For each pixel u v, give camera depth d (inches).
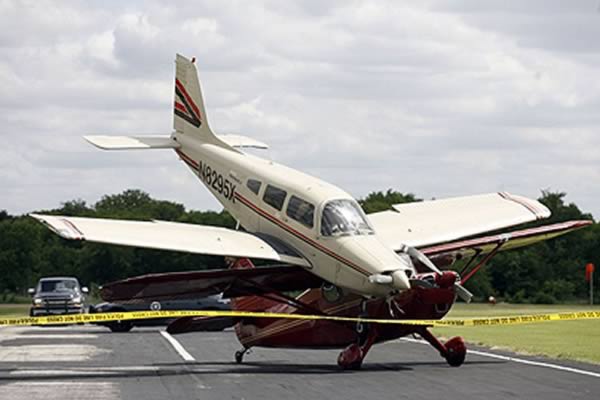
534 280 4992.6
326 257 1198.9
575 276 5068.9
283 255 1246.9
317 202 1246.9
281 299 1190.9
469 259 1354.6
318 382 968.9
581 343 1508.4
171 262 5039.4
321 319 1159.6
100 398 851.4
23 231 5236.2
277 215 1338.6
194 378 1010.7
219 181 1601.9
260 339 1214.9
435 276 1120.2
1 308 4001.0
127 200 7362.2
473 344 1487.5
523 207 1481.3
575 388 898.1
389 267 1107.3
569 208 5689.0
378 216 1455.5
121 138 1786.4
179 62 1790.1
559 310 3358.8
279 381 979.3
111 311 1983.3
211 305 2140.7
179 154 1766.7
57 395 872.3
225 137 1733.5
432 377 1008.9
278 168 1445.6
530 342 1533.0
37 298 2410.2
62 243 5418.3
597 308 3791.8
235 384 953.5
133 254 5054.1
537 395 848.9
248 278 1194.6
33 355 1334.9
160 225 1293.1
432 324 1117.7
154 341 1631.4
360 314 1149.1
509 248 1331.2
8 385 949.8
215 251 1216.8
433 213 1459.2
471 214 1448.1
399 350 1387.8
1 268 5182.1
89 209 6624.0
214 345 1525.6
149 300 1199.6
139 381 983.0
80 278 5137.8
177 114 1781.5
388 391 890.7
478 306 4234.7
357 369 1102.4
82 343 1584.6
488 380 971.3
